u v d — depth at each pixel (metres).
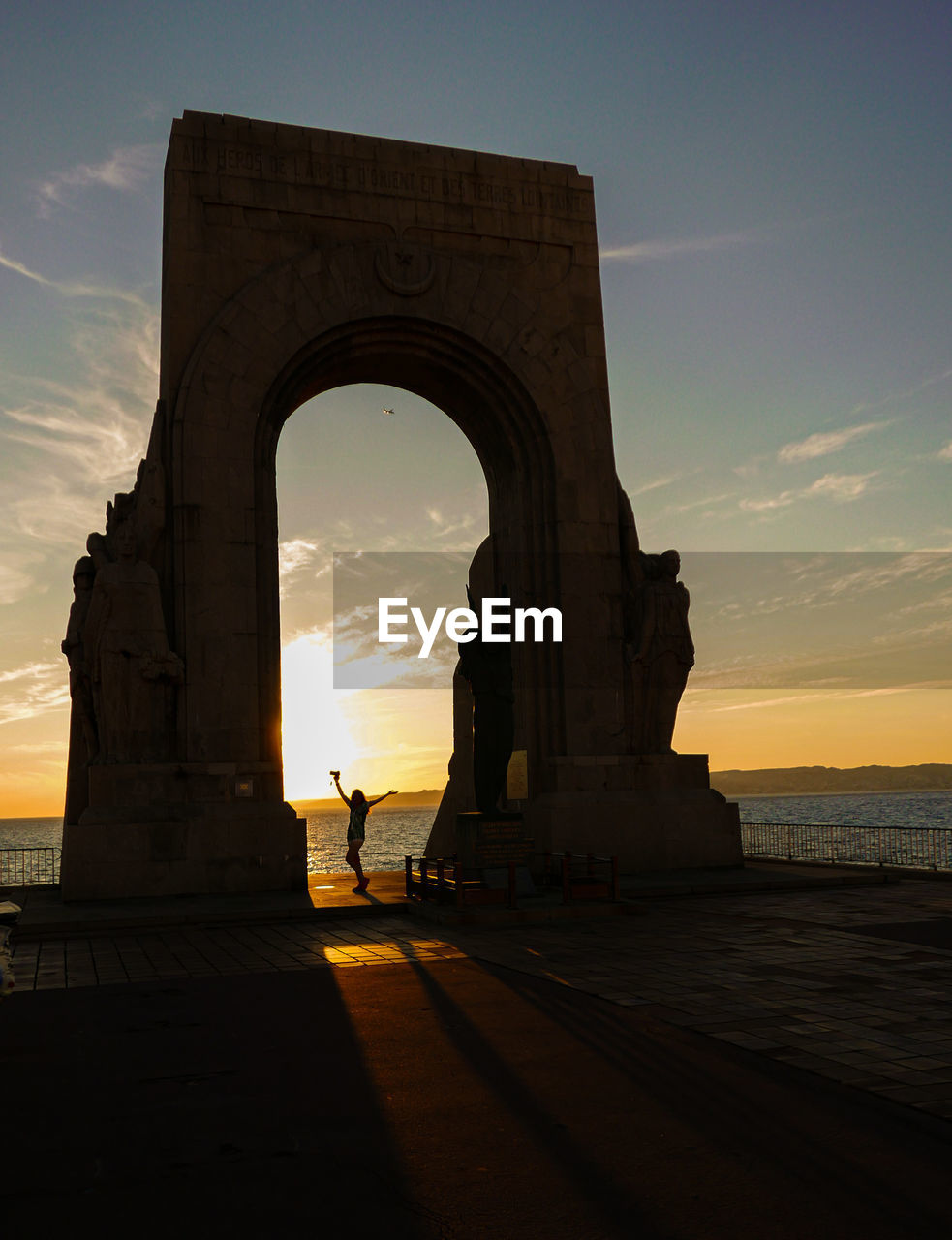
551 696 26.02
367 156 26.52
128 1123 7.54
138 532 23.45
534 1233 5.71
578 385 27.08
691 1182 6.36
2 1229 5.82
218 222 25.11
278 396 25.14
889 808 141.88
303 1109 7.79
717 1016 10.29
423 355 26.64
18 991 12.45
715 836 25.59
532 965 13.42
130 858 21.66
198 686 23.03
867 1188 6.21
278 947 15.45
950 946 14.18
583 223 28.09
